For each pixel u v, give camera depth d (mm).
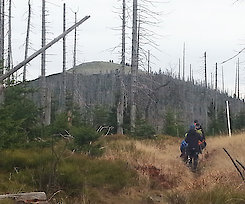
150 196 7504
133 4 21906
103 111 25531
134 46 22156
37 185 6887
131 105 22188
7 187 6402
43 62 26000
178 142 19094
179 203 6707
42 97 22000
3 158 7957
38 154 8586
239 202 6273
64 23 33781
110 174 8273
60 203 6070
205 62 51750
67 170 7496
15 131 9766
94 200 6918
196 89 92250
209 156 13945
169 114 30609
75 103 25422
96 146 10977
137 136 18953
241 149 13875
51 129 11078
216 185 7234
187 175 10258
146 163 10656
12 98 11070
